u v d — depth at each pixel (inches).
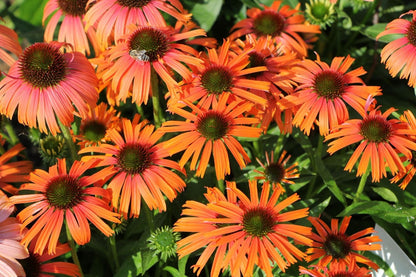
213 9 37.2
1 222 28.5
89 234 27.5
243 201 27.7
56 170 28.7
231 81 29.4
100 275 32.2
